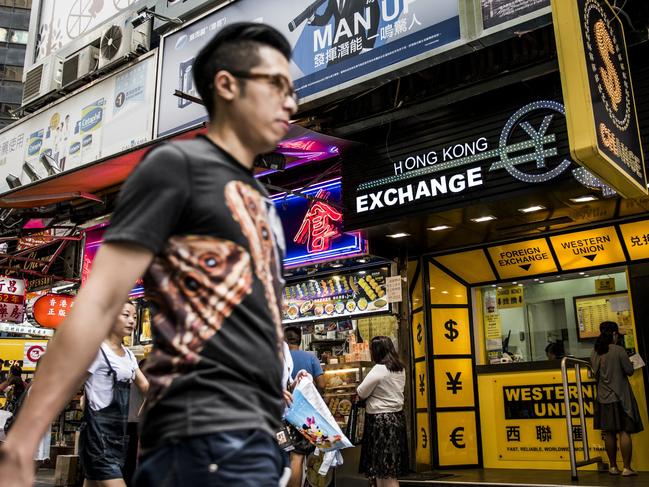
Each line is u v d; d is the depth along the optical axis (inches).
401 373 226.1
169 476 39.8
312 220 306.3
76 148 391.9
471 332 323.3
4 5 1769.2
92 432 156.7
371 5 246.2
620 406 246.1
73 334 38.1
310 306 327.9
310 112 263.3
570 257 290.2
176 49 343.3
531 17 196.5
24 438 36.6
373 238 288.2
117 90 373.7
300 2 274.4
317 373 222.7
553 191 222.5
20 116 468.8
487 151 235.8
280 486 46.0
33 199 353.7
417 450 284.8
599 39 163.9
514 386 297.0
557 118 221.5
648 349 267.4
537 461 283.0
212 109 50.8
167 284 43.2
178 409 41.1
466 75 237.0
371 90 255.8
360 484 260.7
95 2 426.0
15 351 593.0
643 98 205.2
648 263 274.1
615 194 206.8
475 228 275.4
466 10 213.9
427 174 251.3
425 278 317.4
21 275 468.1
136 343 382.3
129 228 41.0
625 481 227.5
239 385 42.5
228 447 40.2
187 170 44.2
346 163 278.7
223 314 43.3
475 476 262.7
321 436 154.7
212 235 44.3
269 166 260.4
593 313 299.3
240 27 50.9
